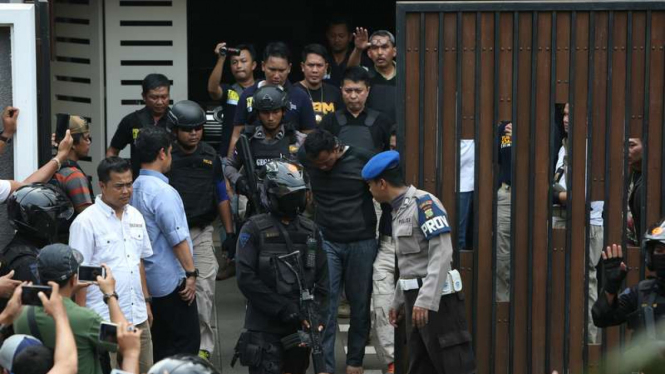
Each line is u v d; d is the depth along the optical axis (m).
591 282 18.88
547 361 17.23
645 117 16.89
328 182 18.81
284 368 15.97
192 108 19.00
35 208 14.31
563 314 17.23
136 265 15.89
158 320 17.48
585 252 17.14
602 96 16.88
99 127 27.06
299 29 33.84
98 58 26.88
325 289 16.06
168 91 21.66
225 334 21.27
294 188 15.41
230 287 24.39
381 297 18.91
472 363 16.52
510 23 16.70
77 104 27.62
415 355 16.72
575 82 16.83
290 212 15.60
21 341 11.20
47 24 16.33
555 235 17.12
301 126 21.72
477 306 17.17
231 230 19.80
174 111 18.97
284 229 15.66
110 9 26.80
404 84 16.80
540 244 17.09
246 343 15.73
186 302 17.45
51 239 14.56
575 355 17.27
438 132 16.89
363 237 18.88
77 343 12.29
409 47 16.73
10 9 15.88
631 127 16.95
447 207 17.02
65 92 27.81
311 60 22.70
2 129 16.19
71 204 16.09
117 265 15.66
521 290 17.20
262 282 15.52
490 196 16.98
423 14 16.67
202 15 33.28
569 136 16.95
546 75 16.83
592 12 16.67
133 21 26.92
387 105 21.89
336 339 21.30
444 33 16.73
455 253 17.08
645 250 15.20
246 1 33.47
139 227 16.14
